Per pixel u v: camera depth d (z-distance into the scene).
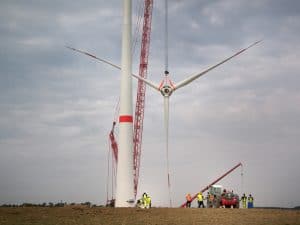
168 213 49.94
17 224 40.81
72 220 43.59
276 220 47.41
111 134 121.00
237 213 51.44
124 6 70.31
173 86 79.81
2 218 43.62
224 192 72.75
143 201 62.88
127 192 67.88
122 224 42.28
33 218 44.12
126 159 68.38
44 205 59.34
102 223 42.56
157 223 43.25
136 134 120.06
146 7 119.31
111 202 89.62
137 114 120.19
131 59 70.25
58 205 59.62
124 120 69.00
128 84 69.56
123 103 69.25
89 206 56.84
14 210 49.16
